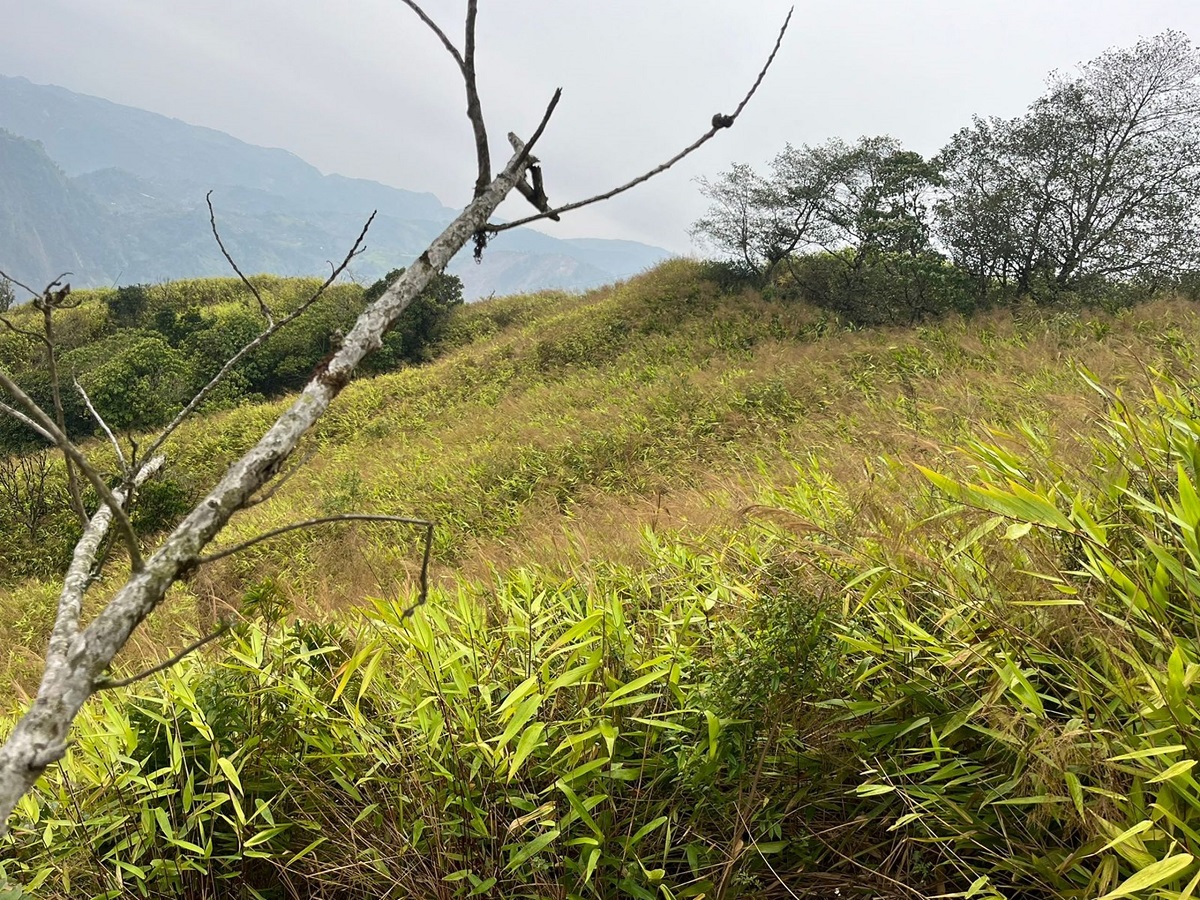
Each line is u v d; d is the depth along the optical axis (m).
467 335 25.72
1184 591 1.62
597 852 1.61
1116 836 1.25
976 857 1.59
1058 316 12.27
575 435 11.30
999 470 2.07
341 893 2.02
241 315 24.28
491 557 5.39
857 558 2.05
